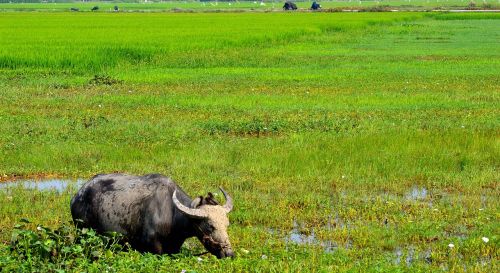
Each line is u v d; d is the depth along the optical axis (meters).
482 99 52.31
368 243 22.72
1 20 170.00
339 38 116.62
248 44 97.31
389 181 30.25
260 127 39.84
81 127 40.06
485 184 30.09
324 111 46.34
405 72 69.81
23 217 24.94
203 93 54.72
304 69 72.31
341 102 50.56
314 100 51.38
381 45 104.69
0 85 57.25
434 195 28.48
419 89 57.94
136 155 33.62
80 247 18.88
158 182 19.77
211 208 18.50
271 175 30.86
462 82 62.28
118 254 19.41
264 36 106.25
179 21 165.00
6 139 36.66
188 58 77.69
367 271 19.50
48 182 29.94
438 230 24.06
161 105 48.31
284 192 28.53
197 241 22.47
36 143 36.03
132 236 19.69
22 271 18.09
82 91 55.19
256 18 183.62
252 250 21.50
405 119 43.44
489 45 105.44
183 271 18.02
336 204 27.06
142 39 98.81
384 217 25.45
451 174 31.31
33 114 44.50
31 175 30.94
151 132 38.81
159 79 62.75
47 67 69.81
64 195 27.41
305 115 44.78
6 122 41.16
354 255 21.53
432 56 87.69
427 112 46.12
